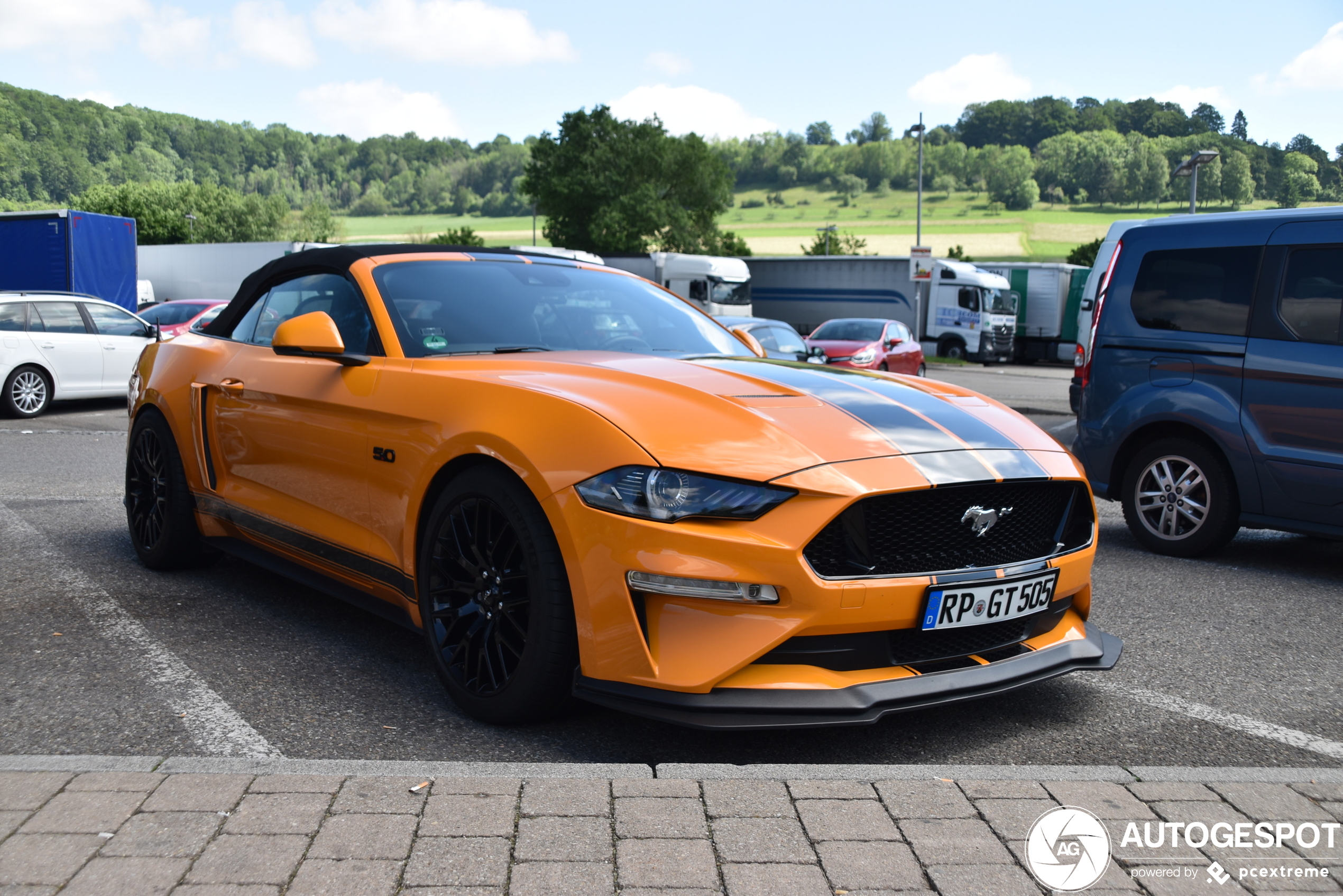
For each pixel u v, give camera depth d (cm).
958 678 251
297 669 315
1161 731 282
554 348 337
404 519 289
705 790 211
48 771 211
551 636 248
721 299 2959
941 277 3006
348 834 188
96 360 1198
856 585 236
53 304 1174
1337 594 450
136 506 445
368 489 305
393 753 250
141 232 9500
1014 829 198
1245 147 19575
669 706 232
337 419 320
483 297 352
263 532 363
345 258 363
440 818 195
